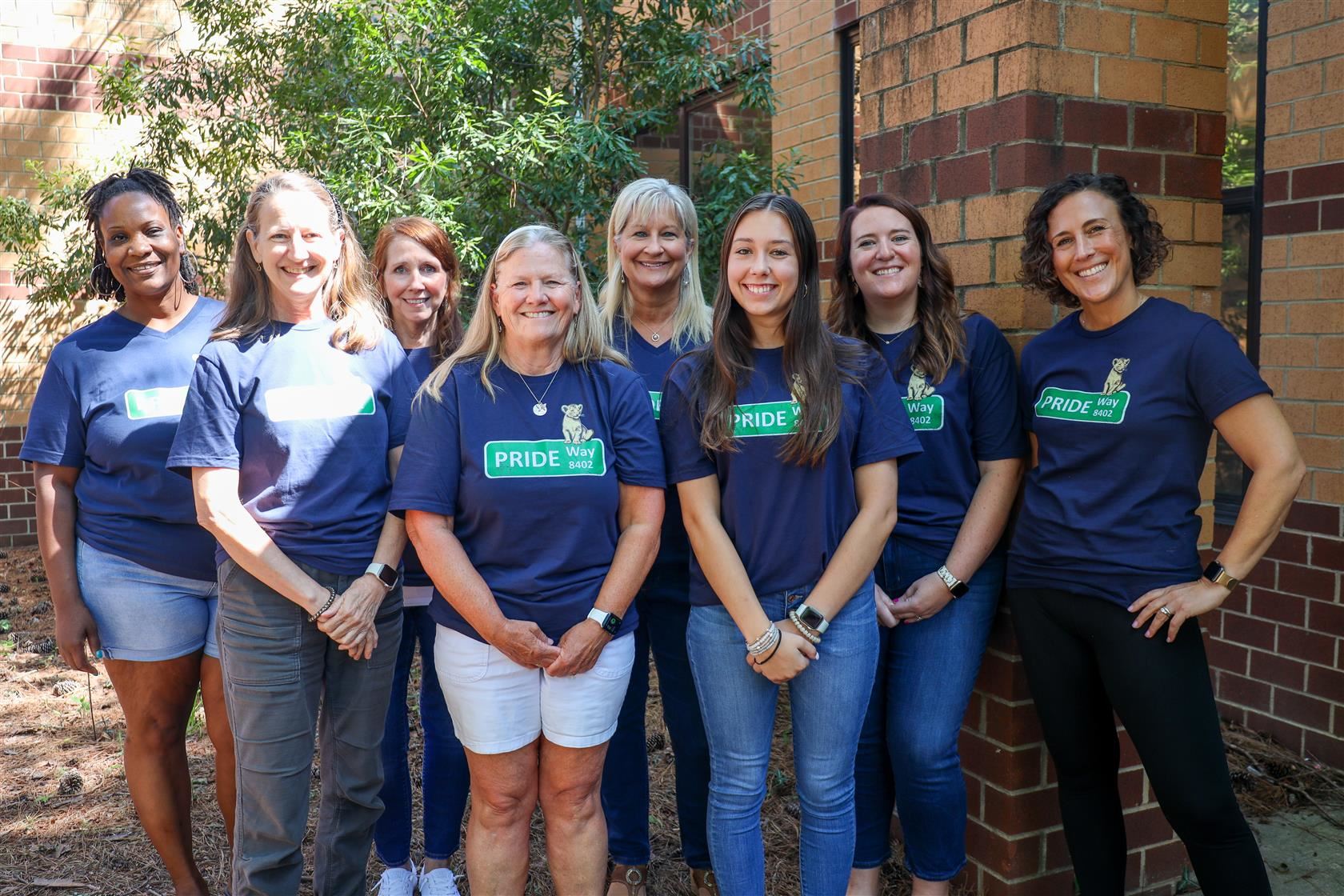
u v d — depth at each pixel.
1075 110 2.97
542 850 3.59
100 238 2.93
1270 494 2.40
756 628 2.49
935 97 3.26
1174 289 3.15
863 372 2.59
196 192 7.29
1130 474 2.54
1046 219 2.66
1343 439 4.02
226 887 3.30
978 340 2.91
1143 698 2.51
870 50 3.55
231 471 2.52
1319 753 4.18
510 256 2.54
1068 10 2.95
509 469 2.51
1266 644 4.38
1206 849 2.52
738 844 2.59
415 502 2.49
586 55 6.30
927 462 2.90
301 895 3.31
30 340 8.35
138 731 2.94
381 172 5.56
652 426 2.66
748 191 5.77
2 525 8.37
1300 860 3.51
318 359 2.62
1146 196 3.09
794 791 3.97
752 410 2.53
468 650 2.54
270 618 2.55
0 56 8.11
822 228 6.34
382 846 3.21
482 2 5.88
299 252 2.56
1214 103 3.16
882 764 3.01
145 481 2.82
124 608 2.81
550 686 2.55
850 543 2.51
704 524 2.57
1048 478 2.69
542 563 2.53
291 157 6.09
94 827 3.74
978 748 3.16
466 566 2.50
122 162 7.64
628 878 3.24
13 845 3.61
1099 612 2.57
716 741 2.63
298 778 2.60
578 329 2.64
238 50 6.67
